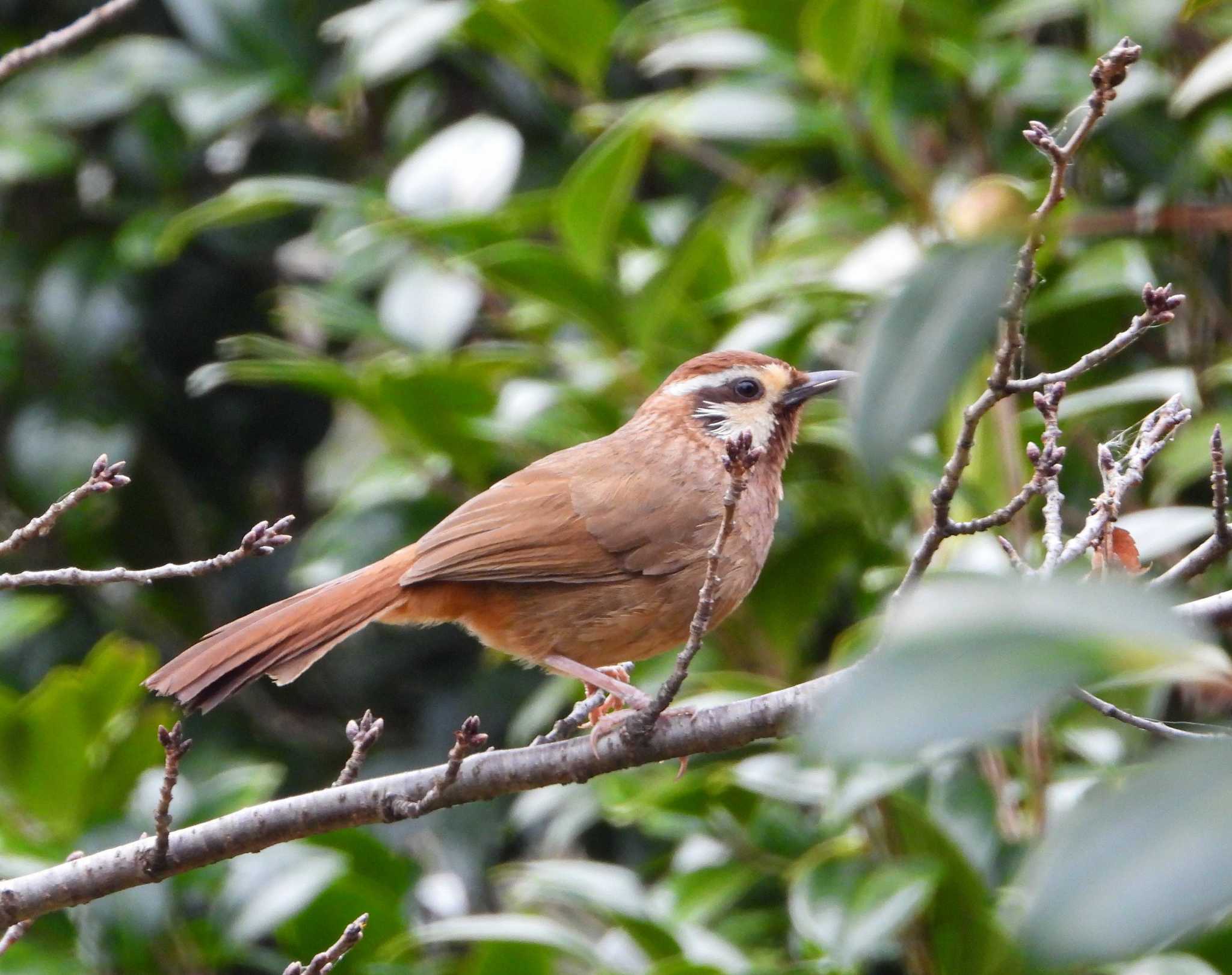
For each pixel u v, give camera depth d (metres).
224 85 12.92
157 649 14.57
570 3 11.38
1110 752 9.27
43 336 13.41
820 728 2.98
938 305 3.93
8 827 9.62
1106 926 2.63
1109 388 9.83
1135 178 11.19
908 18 11.73
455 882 13.09
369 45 11.62
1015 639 3.06
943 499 6.11
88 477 13.56
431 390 10.93
